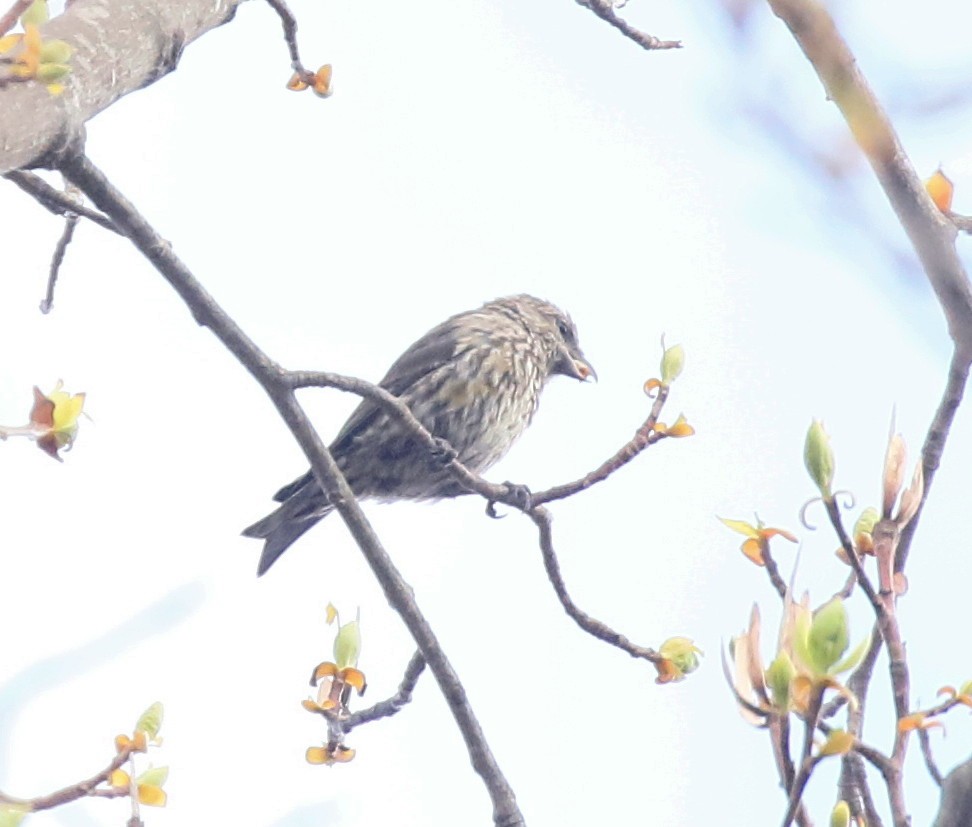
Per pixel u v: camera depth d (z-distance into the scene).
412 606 9.00
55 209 9.23
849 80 4.94
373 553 9.16
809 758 5.31
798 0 4.95
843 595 6.64
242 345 9.22
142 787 6.97
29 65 6.55
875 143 5.02
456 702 8.91
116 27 7.95
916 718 5.76
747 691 5.38
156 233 8.84
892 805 5.55
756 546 6.74
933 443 6.94
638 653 9.65
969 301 6.51
